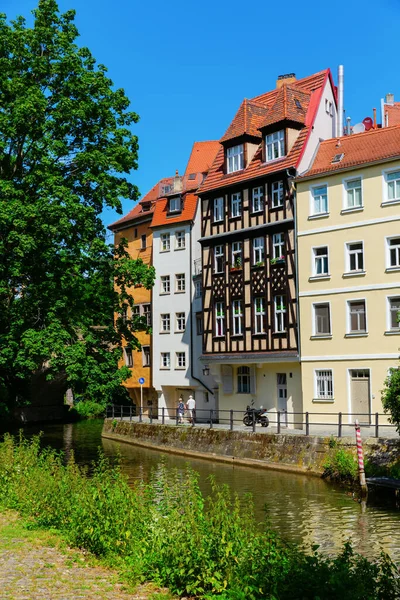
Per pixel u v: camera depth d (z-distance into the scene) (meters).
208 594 9.60
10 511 15.27
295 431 31.53
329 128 39.16
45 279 27.09
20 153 27.52
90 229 27.06
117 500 12.55
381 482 22.52
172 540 10.88
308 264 35.34
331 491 23.72
